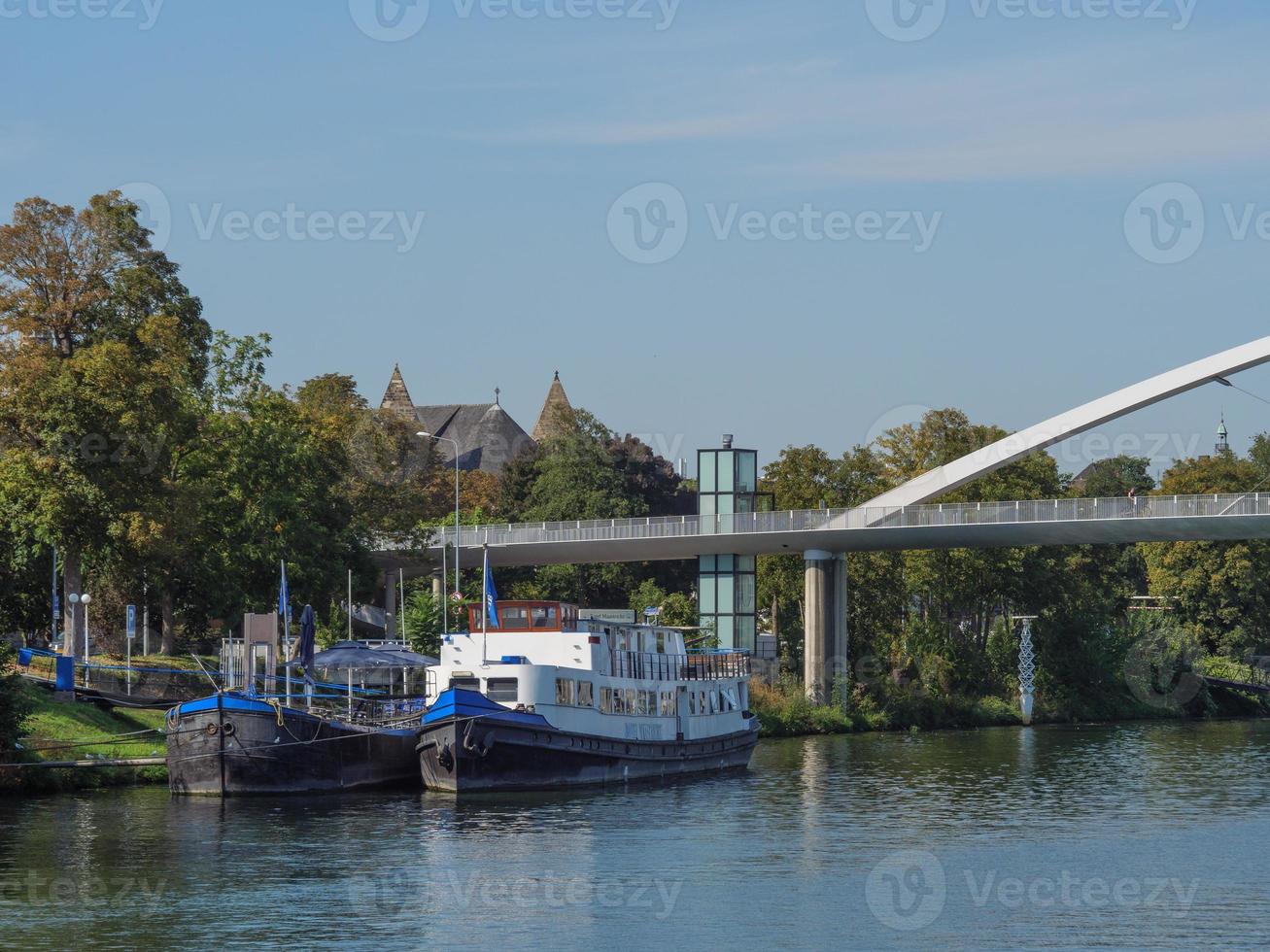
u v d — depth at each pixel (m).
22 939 38.09
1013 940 39.50
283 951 37.44
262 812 54.94
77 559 75.00
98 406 72.94
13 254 81.88
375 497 103.75
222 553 83.69
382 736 61.56
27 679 66.44
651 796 63.12
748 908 42.25
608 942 38.69
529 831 52.81
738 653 81.44
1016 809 61.34
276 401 92.31
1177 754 88.06
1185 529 100.69
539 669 62.72
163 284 86.38
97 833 50.62
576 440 150.38
